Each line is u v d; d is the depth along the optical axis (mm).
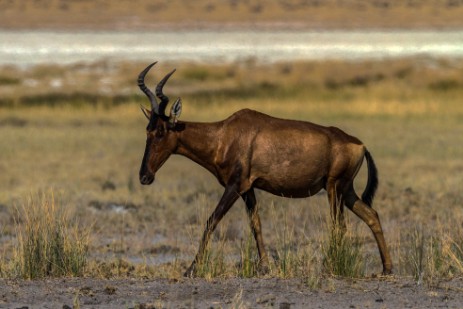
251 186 39969
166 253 48031
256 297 34625
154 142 39969
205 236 39156
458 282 37312
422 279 37750
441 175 75500
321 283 36719
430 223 54844
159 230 53938
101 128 114125
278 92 156875
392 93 154125
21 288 36094
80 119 123562
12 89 167500
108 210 59969
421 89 161000
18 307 33219
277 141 39688
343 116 126625
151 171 40000
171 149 40156
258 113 40500
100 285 36688
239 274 38719
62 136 104812
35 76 197000
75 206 59781
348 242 39156
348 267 38594
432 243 41781
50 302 34031
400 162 83562
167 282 37125
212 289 35812
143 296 34812
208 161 40281
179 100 39781
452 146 95688
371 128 112625
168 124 39969
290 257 39469
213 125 40312
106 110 132000
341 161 40062
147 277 38875
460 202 62688
